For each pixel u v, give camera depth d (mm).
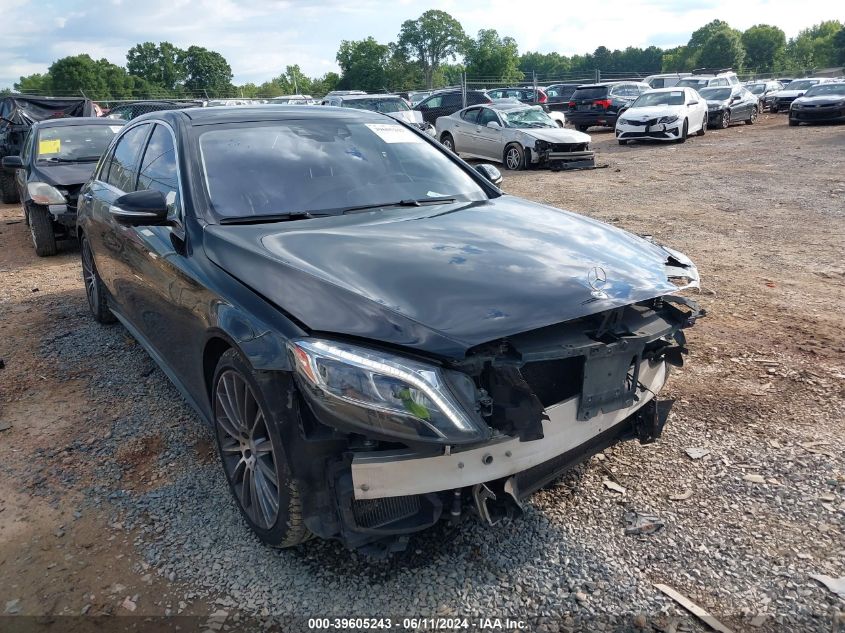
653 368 2947
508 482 2438
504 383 2334
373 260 2752
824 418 3711
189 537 2920
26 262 8305
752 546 2742
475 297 2490
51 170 8578
